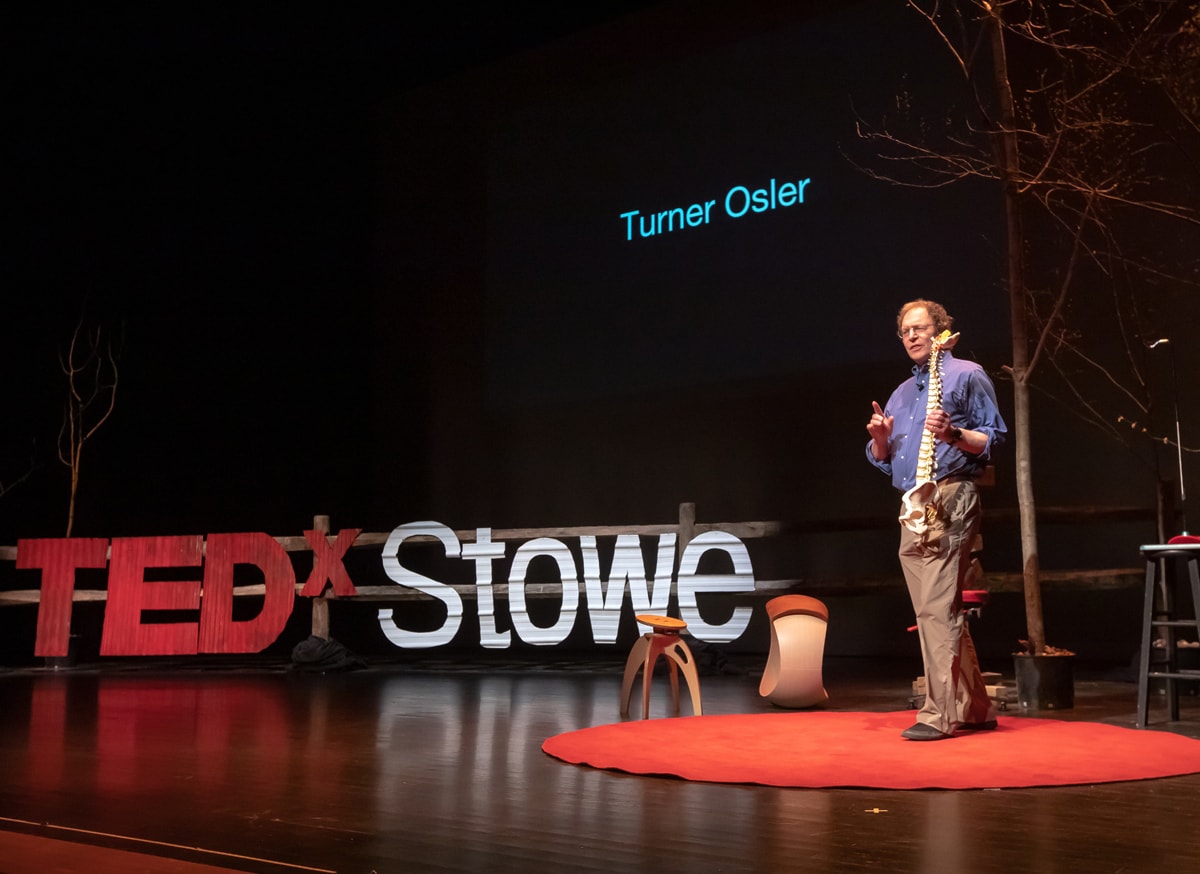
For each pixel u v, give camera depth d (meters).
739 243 9.48
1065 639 8.27
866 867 2.43
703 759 3.70
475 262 11.05
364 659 9.36
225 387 11.01
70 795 3.36
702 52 9.77
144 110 10.45
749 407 9.48
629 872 2.43
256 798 3.29
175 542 8.61
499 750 4.19
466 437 11.02
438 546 11.23
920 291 8.58
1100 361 8.02
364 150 11.71
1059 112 7.91
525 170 10.73
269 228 11.20
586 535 8.26
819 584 7.70
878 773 3.39
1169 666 4.77
